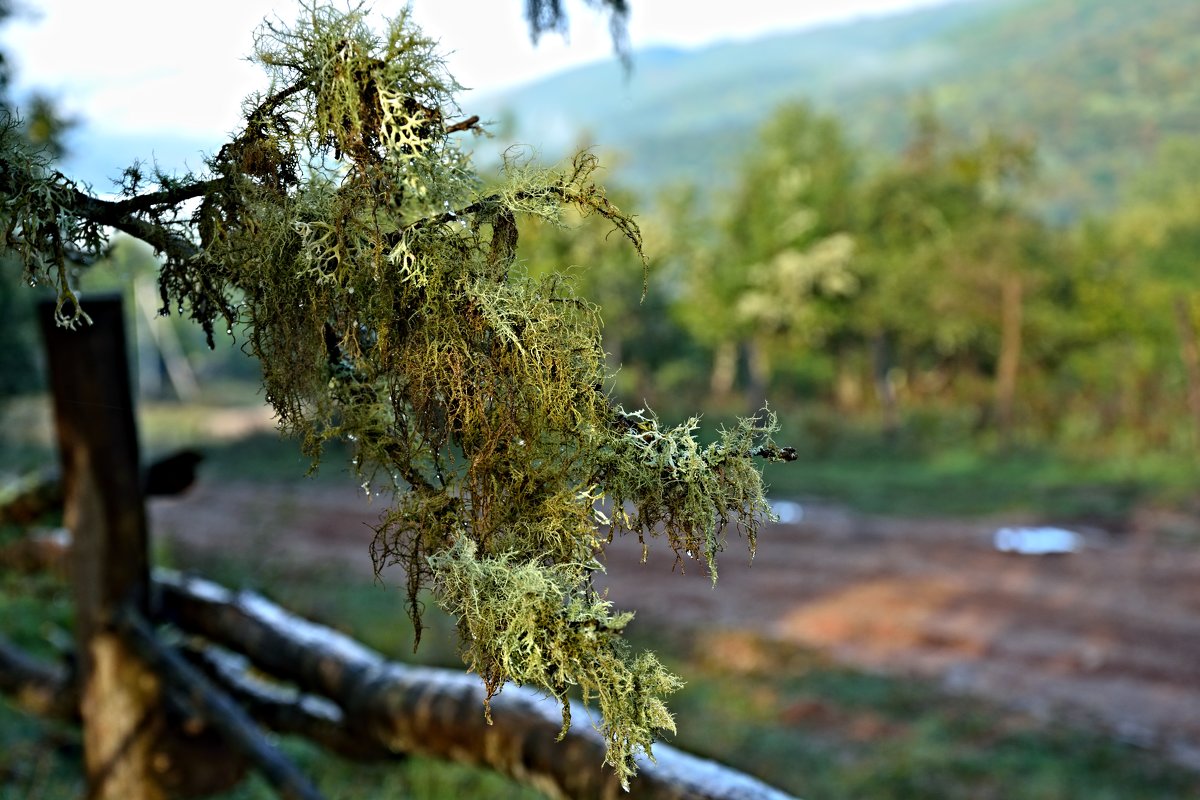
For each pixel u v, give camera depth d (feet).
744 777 6.07
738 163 94.02
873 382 100.07
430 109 2.60
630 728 2.57
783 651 29.58
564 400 2.61
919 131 97.25
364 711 8.65
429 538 2.67
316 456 2.77
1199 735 23.63
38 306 10.19
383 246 2.58
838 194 89.25
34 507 12.57
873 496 52.95
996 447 67.77
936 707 25.32
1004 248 77.82
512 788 15.89
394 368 2.65
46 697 11.85
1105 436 67.26
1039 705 25.63
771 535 44.06
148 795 10.37
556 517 2.66
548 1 7.06
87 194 2.62
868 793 20.34
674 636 30.91
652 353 88.58
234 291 2.84
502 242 2.64
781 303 86.89
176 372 133.18
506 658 2.55
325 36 2.51
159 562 27.12
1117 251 84.94
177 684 9.91
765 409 2.77
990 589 36.24
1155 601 34.06
